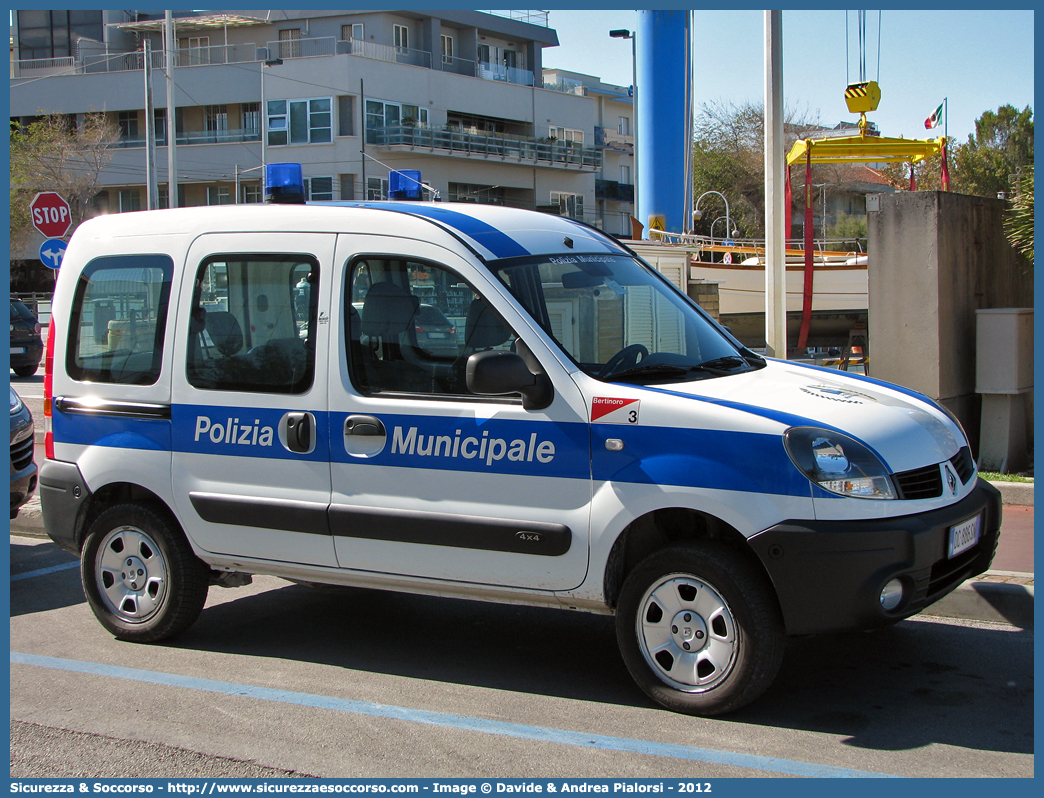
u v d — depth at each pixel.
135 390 5.46
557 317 4.68
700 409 4.26
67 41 57.59
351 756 4.03
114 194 53.94
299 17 54.41
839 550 3.99
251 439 5.12
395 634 5.61
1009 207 9.55
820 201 51.66
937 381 8.51
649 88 19.25
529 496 4.50
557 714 4.41
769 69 9.62
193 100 52.66
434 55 55.00
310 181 49.66
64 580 6.93
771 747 4.02
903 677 4.75
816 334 25.45
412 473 4.73
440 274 4.77
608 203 66.56
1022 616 5.40
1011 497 7.87
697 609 4.27
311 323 5.03
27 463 7.40
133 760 4.04
